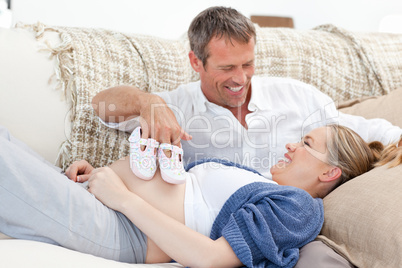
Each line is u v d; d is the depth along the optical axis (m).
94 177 1.18
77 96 1.49
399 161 1.26
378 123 1.62
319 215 1.19
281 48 1.87
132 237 1.14
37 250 0.93
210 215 1.20
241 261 1.03
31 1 2.63
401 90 1.75
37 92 1.44
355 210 1.15
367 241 1.08
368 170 1.38
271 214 1.09
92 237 1.07
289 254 1.09
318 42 1.95
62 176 1.10
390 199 1.11
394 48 2.02
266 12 3.12
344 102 1.88
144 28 2.89
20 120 1.41
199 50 1.53
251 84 1.68
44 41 1.50
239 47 1.47
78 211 1.06
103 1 2.77
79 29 1.66
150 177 1.20
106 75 1.57
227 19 1.47
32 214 1.01
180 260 1.04
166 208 1.19
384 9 3.16
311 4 3.16
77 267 0.91
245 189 1.17
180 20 2.96
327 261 1.06
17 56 1.43
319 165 1.36
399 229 1.04
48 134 1.45
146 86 1.65
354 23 3.16
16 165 1.01
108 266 0.96
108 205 1.13
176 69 1.72
